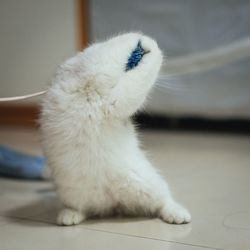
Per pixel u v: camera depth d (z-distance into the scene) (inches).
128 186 37.7
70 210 39.5
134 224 38.7
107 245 35.3
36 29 102.8
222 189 46.9
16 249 35.4
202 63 63.4
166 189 39.5
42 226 39.3
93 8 95.0
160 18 87.4
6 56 106.2
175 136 82.5
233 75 81.6
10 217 41.6
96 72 36.7
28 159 54.4
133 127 39.8
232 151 65.4
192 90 85.0
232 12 81.5
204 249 34.2
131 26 90.9
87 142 36.8
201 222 38.6
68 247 35.3
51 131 37.5
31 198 46.7
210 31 83.6
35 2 102.2
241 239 35.4
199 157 62.4
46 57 102.8
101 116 36.7
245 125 88.0
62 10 100.0
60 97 37.4
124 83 36.7
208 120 91.2
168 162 60.0
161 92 87.7
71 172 37.3
